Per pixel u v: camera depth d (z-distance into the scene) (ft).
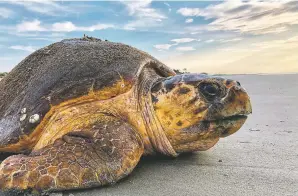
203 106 1.79
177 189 1.53
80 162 1.46
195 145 1.93
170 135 1.88
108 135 1.64
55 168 1.42
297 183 1.59
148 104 1.90
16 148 1.87
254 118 3.78
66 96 1.84
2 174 1.39
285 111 4.23
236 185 1.58
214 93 1.80
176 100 1.82
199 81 1.82
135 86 1.94
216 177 1.70
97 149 1.55
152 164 1.92
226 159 2.04
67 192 1.44
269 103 5.10
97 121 1.80
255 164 1.93
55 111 1.84
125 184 1.58
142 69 2.06
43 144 1.80
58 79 1.92
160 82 1.91
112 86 1.87
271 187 1.55
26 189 1.37
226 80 1.82
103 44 2.25
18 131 1.82
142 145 1.78
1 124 1.98
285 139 2.62
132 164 1.57
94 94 1.86
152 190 1.51
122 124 1.77
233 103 1.78
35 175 1.38
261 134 2.86
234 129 1.83
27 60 2.35
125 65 2.00
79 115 1.86
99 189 1.50
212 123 1.81
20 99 2.01
